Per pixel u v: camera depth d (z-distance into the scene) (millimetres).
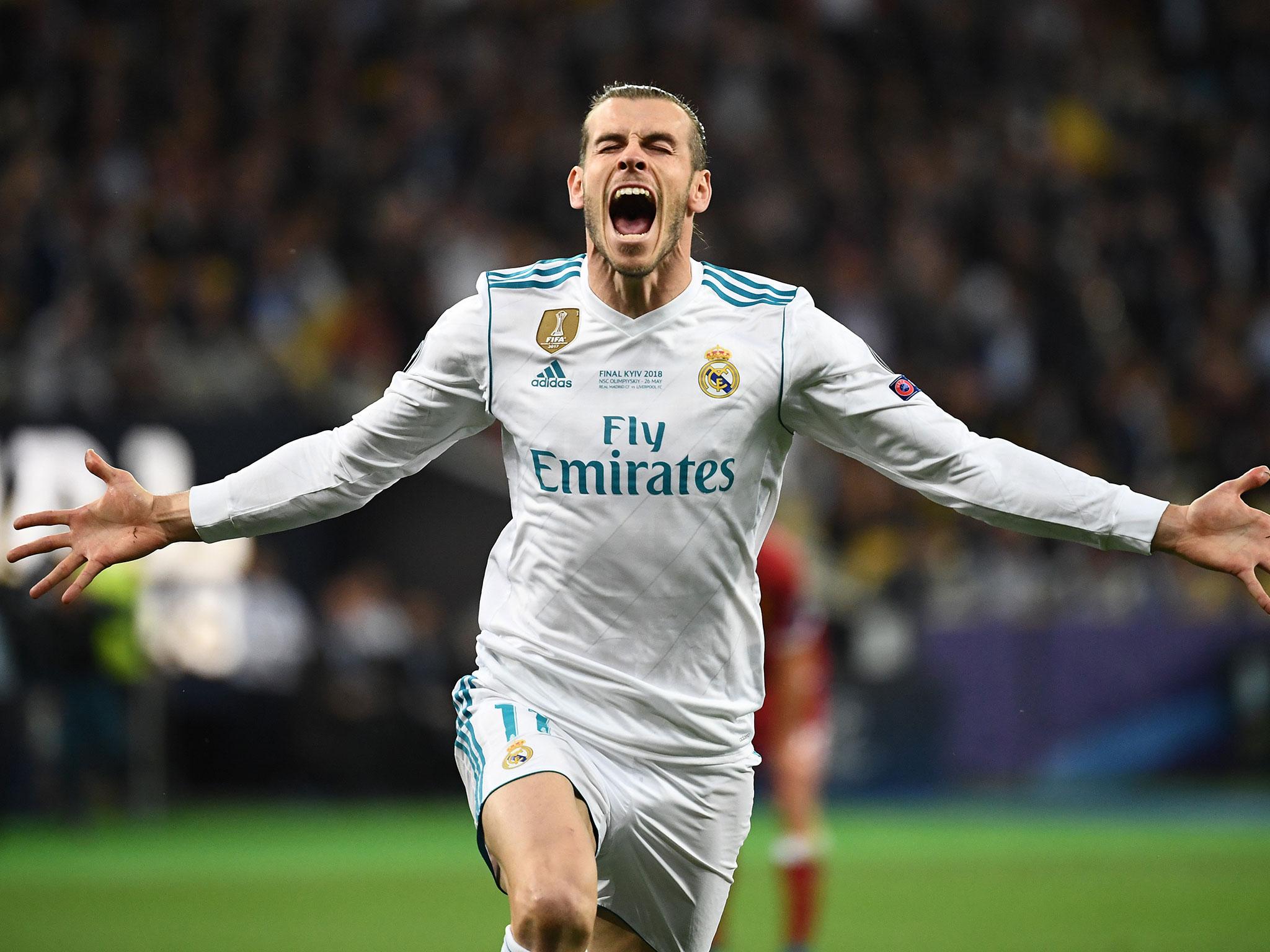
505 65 71750
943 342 65188
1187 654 54562
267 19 70812
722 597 14984
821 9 77250
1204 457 65688
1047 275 69562
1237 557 14172
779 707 24156
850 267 67688
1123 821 47281
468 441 55438
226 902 32000
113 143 65250
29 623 45250
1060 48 80875
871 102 75812
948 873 36688
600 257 14805
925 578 56438
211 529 15391
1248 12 83688
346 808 49750
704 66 73375
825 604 53562
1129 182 77250
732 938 28391
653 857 15172
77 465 49219
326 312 59688
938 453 14664
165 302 57750
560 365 14797
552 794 14094
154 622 48875
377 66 71938
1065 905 31703
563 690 14906
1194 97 82562
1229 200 76750
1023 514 14523
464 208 65875
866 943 27250
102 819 46781
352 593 51219
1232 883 34969
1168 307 72188
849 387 14766
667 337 14719
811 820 24094
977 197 73062
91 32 68188
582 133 15492
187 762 50281
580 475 14664
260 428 51531
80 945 26625
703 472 14617
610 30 73750
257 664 50000
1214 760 54688
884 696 53219
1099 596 56594
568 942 13258
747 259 67625
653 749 14883
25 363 52938
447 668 52719
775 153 71312
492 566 15758
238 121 67438
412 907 31438
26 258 58375
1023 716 53969
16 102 65938
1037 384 66500
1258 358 70188
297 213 64125
